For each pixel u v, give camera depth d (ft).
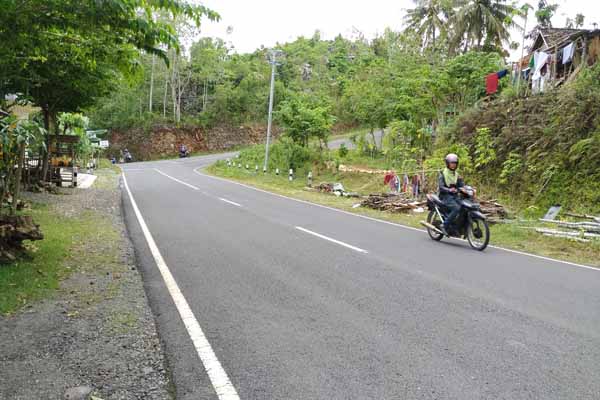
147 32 18.80
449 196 31.68
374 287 19.99
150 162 159.94
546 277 22.53
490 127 61.26
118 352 13.07
